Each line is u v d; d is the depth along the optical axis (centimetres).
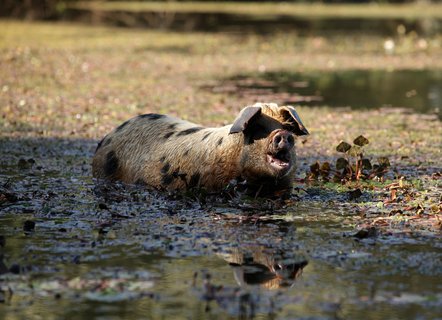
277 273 972
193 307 858
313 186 1476
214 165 1312
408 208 1295
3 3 6100
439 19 7225
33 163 1652
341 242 1108
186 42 4831
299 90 3002
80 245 1080
